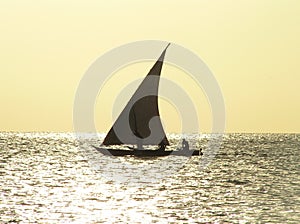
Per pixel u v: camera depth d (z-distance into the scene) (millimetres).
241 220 114375
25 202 136375
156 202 138750
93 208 128375
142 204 135000
